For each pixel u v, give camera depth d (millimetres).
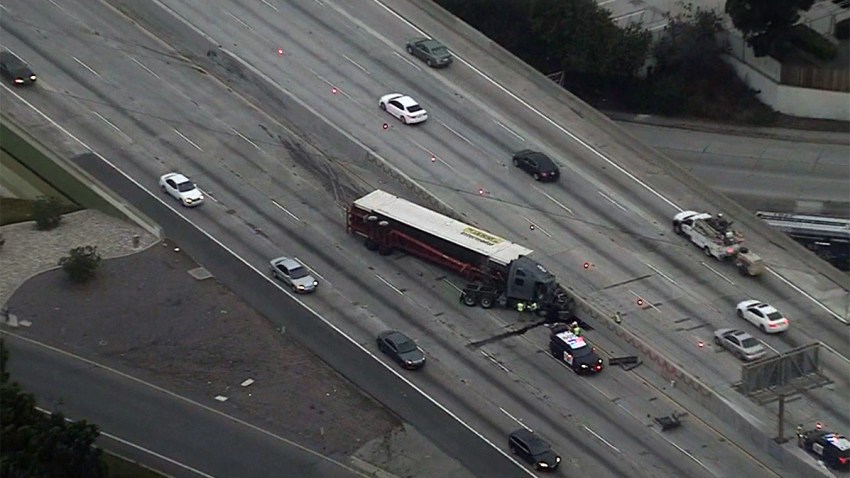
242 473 118188
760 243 150875
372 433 123000
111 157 157000
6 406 111625
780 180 172500
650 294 141875
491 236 142625
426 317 137500
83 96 165875
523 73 173250
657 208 154250
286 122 164875
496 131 164000
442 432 123312
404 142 161125
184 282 140000
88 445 110000
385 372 130000
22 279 139250
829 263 151375
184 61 173250
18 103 163750
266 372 129500
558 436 123688
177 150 158875
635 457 121938
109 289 138375
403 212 146000
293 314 136875
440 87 170375
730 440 124812
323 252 145500
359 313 137500
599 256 146875
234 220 149250
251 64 170875
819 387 125562
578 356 130875
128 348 131875
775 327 137125
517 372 130875
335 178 156375
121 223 148250
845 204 167125
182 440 121500
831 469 120250
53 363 129750
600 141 163625
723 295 142750
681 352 134125
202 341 132750
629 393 129375
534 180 157000
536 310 137875
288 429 123125
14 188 154500
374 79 170750
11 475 105938
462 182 156000
